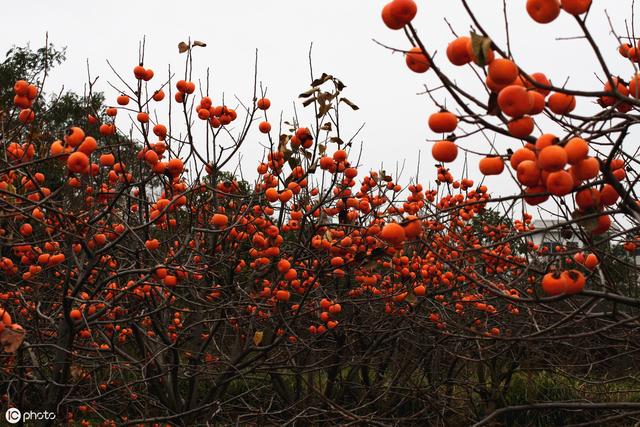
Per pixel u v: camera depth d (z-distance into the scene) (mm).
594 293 2035
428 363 6918
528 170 1725
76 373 4070
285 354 5883
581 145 1645
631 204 1950
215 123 4473
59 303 4746
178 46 4297
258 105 4496
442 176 5234
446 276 5164
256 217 4449
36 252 4664
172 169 3512
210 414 4840
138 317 4074
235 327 5051
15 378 4188
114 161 3727
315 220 5398
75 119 11484
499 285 4320
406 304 5375
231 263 5148
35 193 3670
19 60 15180
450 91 1688
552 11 1645
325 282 6418
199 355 4906
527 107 1595
